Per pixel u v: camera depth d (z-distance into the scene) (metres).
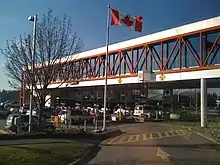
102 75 58.66
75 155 16.34
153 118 56.66
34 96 25.11
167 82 46.28
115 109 72.81
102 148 21.00
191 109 74.00
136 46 50.31
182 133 33.38
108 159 16.22
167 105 74.12
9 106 65.31
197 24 40.25
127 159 16.20
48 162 13.73
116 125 44.47
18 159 13.59
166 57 45.16
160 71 45.34
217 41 38.62
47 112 47.75
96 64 60.00
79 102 83.94
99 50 58.81
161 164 14.60
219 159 16.31
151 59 47.72
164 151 19.59
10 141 20.23
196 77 40.31
